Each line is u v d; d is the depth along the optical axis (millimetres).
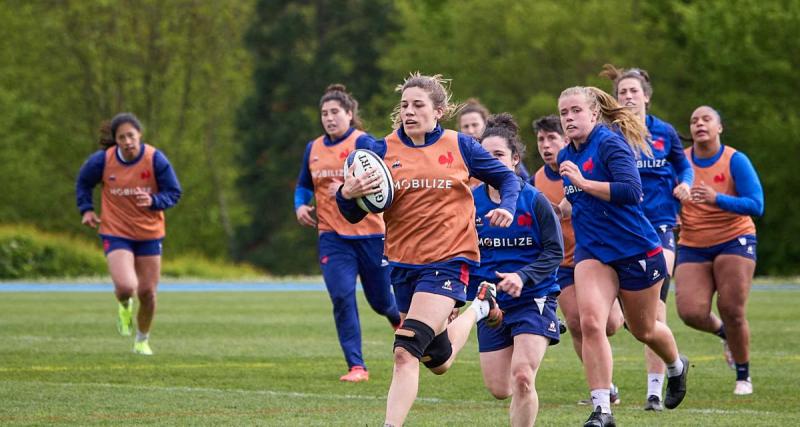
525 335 24219
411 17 184750
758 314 65188
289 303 77625
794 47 150500
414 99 23031
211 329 55312
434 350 22703
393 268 23375
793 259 156125
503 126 27125
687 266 35188
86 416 26969
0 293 87875
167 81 183375
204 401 29891
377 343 48969
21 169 179000
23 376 35688
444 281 22516
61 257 112250
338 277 36812
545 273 23938
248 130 175750
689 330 55031
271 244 175000
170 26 181375
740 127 153125
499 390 25250
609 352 25078
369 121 172750
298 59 173000
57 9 177500
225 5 182000
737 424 26203
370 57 177125
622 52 171875
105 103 181750
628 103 32031
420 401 30547
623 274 25906
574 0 178625
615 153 25453
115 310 68062
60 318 61594
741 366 33125
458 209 22969
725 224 34188
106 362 40031
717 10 154750
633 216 25625
